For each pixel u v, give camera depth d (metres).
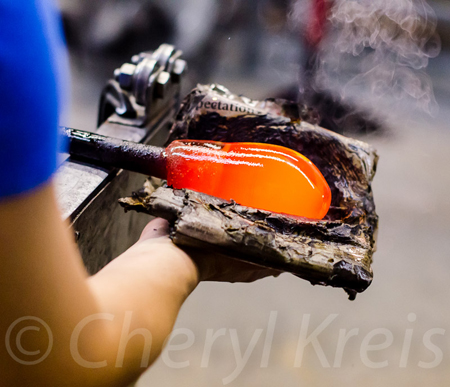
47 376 1.75
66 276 1.74
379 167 5.21
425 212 4.54
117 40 5.71
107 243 2.04
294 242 1.91
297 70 6.36
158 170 1.98
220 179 1.96
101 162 2.00
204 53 6.10
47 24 1.66
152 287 1.81
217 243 1.87
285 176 1.96
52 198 1.73
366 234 1.95
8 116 1.54
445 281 3.70
